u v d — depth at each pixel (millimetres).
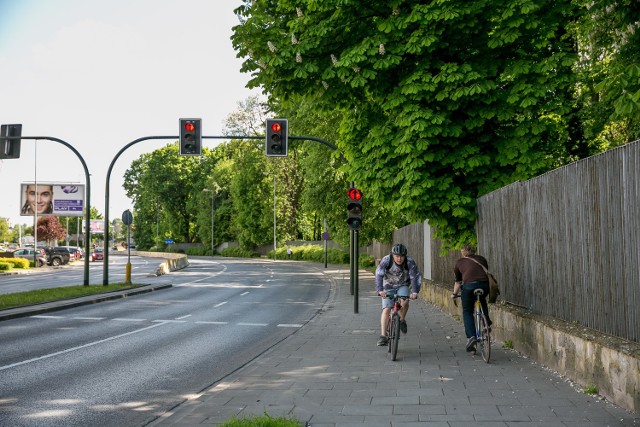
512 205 10742
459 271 9438
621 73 9352
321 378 7836
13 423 6074
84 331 13453
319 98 13750
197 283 31766
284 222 79062
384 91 13164
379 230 34406
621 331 6551
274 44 12945
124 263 64062
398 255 9523
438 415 5828
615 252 6629
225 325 14688
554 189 8570
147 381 8211
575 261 7824
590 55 15727
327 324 14438
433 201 12883
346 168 13875
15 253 60625
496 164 13281
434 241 20250
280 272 44531
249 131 70312
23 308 17281
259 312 17781
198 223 99750
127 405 6871
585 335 7039
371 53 12008
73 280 33812
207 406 6352
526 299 10016
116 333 13156
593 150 17516
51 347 11141
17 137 23500
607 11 11945
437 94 12305
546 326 8281
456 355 9578
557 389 6926
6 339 12141
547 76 12625
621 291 6516
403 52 12195
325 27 12453
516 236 10516
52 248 60406
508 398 6512
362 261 47688
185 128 22219
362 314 16781
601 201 6965
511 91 12586
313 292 25891
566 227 8117
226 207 94688
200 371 8930
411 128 12133
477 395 6691
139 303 20484
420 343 11000
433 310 17234
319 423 5594
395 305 9539
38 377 8453
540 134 12977
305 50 12508
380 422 5602
